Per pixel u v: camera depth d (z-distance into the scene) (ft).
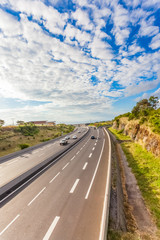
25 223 29.17
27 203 36.37
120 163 75.25
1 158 78.18
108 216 29.63
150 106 150.00
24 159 79.92
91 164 66.49
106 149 97.19
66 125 410.31
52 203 36.09
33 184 47.14
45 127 299.79
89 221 29.22
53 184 46.80
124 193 47.06
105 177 51.42
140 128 110.83
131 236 26.68
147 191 46.73
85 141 135.03
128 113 209.26
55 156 78.54
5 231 27.09
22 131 219.61
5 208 34.47
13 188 44.16
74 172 56.95
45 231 26.86
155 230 31.40
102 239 23.25
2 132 194.90
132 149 97.76
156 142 75.46
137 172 61.52
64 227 27.78
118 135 164.45
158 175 54.90
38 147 114.62
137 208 39.22
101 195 39.37
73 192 41.29
